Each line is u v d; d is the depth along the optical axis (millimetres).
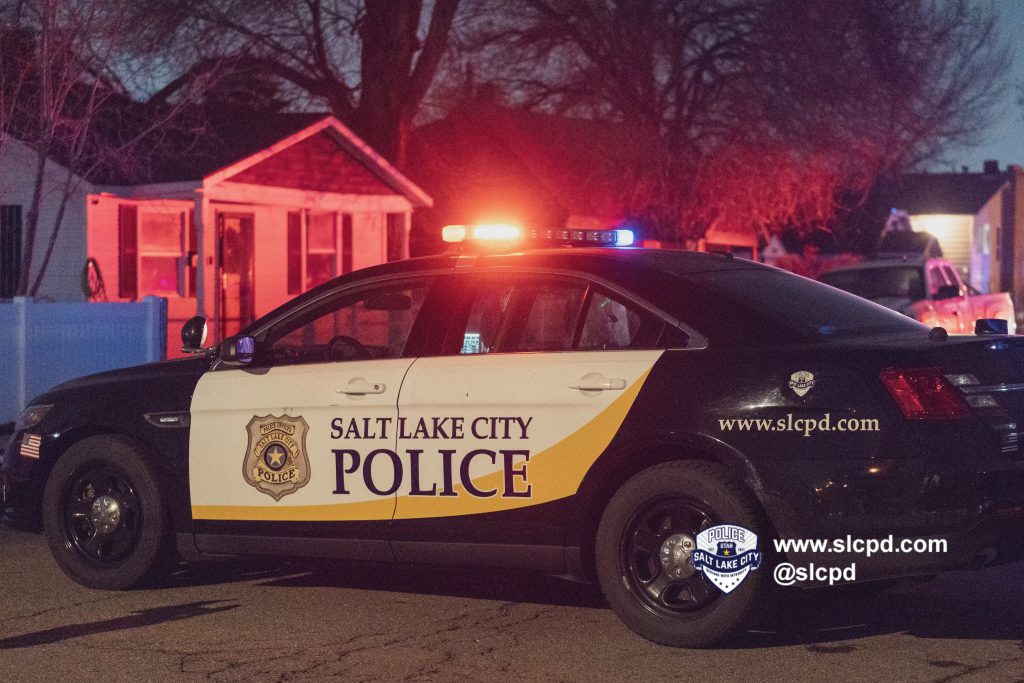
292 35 23641
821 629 5984
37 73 17219
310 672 5414
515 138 26094
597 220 24953
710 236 32969
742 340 5676
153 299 15047
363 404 6336
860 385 5375
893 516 5316
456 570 7426
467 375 6129
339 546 6414
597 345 5953
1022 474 5465
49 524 7109
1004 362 5656
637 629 5723
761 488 5453
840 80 21562
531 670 5398
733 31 21688
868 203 35781
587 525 5891
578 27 22359
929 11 22750
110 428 7027
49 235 19312
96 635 6059
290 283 21266
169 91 20891
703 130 22141
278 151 19375
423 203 22484
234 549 6699
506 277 6246
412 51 24781
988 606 6414
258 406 6613
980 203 58062
